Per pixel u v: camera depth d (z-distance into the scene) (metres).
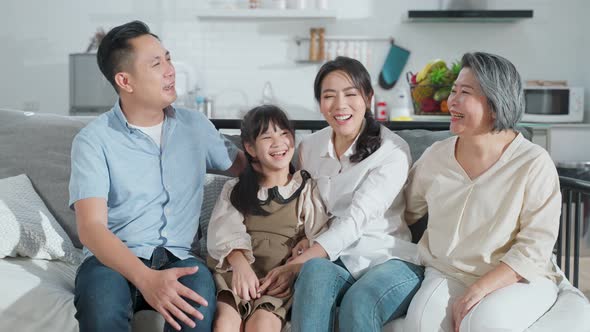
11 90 5.12
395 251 1.85
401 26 5.09
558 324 1.55
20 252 1.88
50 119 2.25
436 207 1.79
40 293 1.68
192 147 1.93
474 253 1.71
